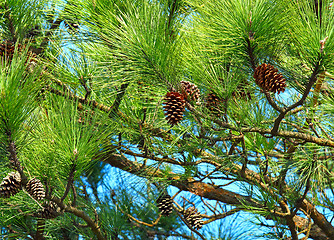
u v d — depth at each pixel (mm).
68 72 3863
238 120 3840
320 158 3895
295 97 3908
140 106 3998
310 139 3783
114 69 3742
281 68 3709
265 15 3541
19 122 3443
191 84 3668
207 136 3799
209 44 3668
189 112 3715
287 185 3988
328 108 3729
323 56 3486
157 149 3998
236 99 3818
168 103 3568
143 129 3965
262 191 3973
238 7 3521
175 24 3723
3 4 3805
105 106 3959
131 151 4035
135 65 3613
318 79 3615
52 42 3895
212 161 4035
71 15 3834
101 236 3959
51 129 3609
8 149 3510
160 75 3615
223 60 3680
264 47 3617
